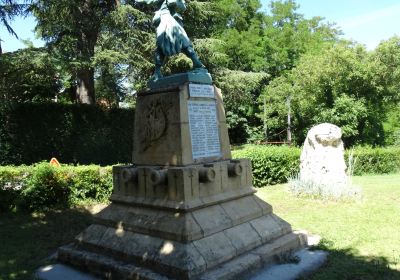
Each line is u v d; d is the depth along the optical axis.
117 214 5.96
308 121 26.94
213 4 24.31
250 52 33.78
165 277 4.81
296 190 10.82
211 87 6.34
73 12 19.62
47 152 18.20
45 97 23.23
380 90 23.70
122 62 20.31
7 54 16.89
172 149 5.80
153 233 5.36
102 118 20.17
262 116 32.31
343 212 8.77
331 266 5.53
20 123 17.38
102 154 20.12
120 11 19.70
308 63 25.41
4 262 6.05
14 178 9.90
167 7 6.52
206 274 4.81
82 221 8.90
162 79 6.21
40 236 7.64
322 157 10.93
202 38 23.88
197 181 5.50
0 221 8.82
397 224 7.64
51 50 19.12
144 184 5.80
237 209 5.97
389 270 5.30
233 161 6.36
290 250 6.06
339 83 23.83
